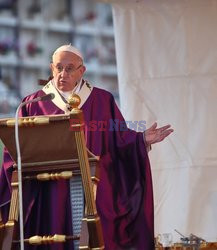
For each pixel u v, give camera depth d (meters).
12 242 14.60
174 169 19.47
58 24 65.44
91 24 66.19
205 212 19.19
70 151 14.67
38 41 64.75
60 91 16.88
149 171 16.78
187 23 19.75
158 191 19.44
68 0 65.56
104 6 66.56
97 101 17.16
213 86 19.56
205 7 19.73
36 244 14.72
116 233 16.30
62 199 15.53
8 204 16.06
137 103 19.77
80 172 14.87
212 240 18.98
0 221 14.70
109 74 66.06
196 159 19.39
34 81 63.81
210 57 19.67
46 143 14.52
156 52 19.86
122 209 16.55
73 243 15.25
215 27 19.69
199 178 19.33
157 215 19.30
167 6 19.86
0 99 58.91
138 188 16.72
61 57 16.67
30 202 15.48
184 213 19.20
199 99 19.59
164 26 19.86
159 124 19.64
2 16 64.31
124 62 19.94
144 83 19.83
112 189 16.64
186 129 19.56
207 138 19.44
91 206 14.25
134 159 16.81
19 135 14.44
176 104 19.66
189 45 19.72
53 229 15.38
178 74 19.72
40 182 15.68
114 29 20.14
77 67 16.73
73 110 14.12
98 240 14.13
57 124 14.18
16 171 15.08
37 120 14.14
